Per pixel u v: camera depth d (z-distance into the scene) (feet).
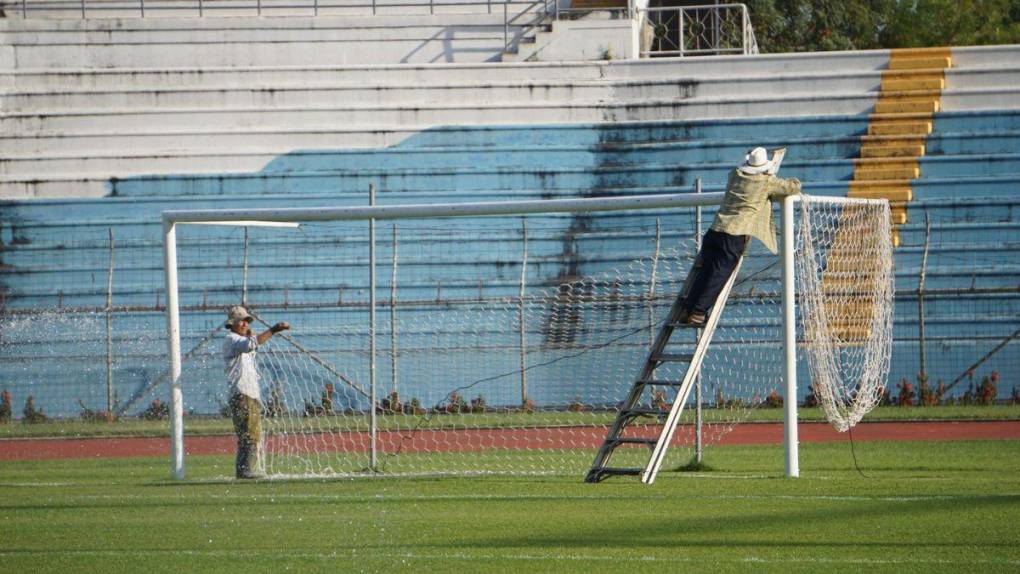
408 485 156.25
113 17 410.72
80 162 365.20
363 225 339.36
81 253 341.41
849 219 187.73
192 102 378.73
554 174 353.10
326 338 307.37
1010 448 193.67
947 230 326.65
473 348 265.34
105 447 224.74
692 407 261.24
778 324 275.39
